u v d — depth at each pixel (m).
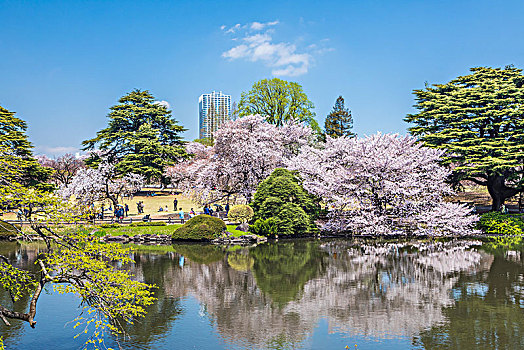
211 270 19.81
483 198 44.34
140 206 43.38
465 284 16.12
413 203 27.59
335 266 20.22
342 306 13.68
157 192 58.12
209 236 30.12
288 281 17.30
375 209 28.98
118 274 8.63
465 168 33.72
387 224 27.97
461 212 27.19
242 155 37.84
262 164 39.22
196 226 30.45
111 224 33.69
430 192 29.55
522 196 41.88
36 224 8.52
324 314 12.91
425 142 36.81
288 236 31.81
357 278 17.56
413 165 28.89
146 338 11.06
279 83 53.53
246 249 26.83
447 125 39.03
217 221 31.08
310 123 55.31
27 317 8.33
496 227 30.67
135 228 32.59
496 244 26.22
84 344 10.58
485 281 16.52
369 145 30.25
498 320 12.05
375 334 11.19
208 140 83.00
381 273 18.41
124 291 8.59
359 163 29.36
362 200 29.19
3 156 8.98
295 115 54.31
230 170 38.19
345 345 10.49
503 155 34.03
